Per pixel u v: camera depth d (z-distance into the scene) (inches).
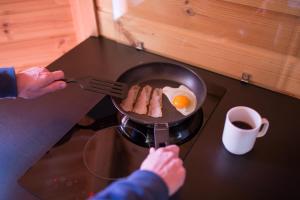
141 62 44.6
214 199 28.0
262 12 34.5
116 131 34.2
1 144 32.8
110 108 37.0
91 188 28.6
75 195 28.0
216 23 38.3
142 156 31.6
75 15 49.3
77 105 37.7
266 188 29.0
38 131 34.3
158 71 40.8
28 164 30.7
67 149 32.2
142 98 37.5
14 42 51.1
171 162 24.3
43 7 48.9
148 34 44.8
